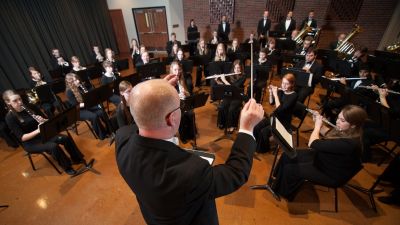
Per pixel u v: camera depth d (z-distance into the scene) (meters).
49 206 2.38
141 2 8.86
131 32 9.75
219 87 3.08
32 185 2.67
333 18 6.96
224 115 3.56
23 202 2.45
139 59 6.03
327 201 2.31
